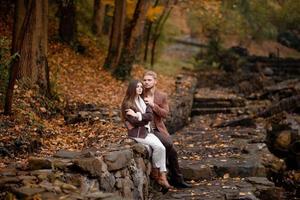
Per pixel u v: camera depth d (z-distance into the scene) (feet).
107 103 36.17
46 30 32.99
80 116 29.63
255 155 27.89
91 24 62.85
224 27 76.23
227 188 22.66
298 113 41.73
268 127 37.65
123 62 48.32
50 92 33.12
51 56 45.03
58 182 15.44
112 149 19.76
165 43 79.61
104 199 15.03
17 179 15.24
